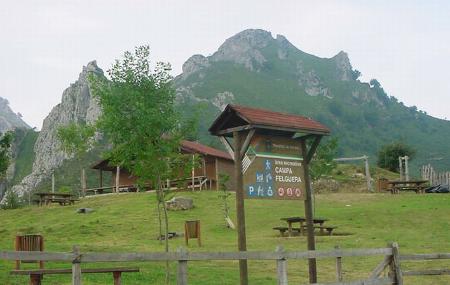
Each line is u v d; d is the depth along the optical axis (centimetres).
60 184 10588
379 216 3309
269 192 1316
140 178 1784
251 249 2378
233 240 2791
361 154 18212
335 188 5381
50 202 4816
